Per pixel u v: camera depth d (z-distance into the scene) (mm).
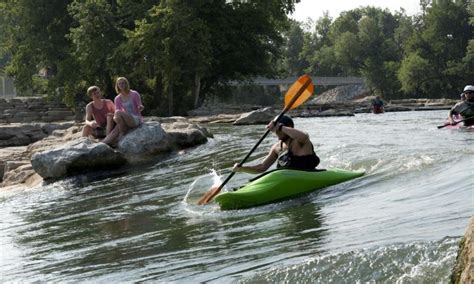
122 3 37844
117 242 6691
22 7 44844
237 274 4832
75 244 6859
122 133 13133
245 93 91500
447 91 83875
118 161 12352
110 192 10164
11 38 48812
